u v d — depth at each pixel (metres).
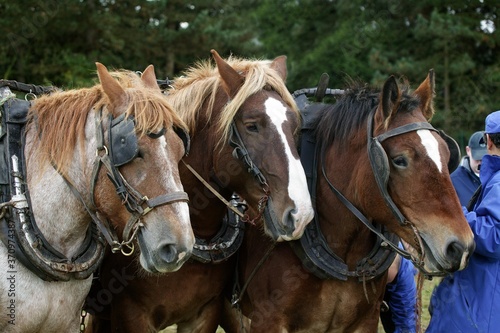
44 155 3.13
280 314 3.69
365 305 3.72
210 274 3.84
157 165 2.88
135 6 18.17
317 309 3.67
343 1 21.16
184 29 18.28
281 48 25.44
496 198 3.48
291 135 3.45
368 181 3.41
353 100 3.71
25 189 3.10
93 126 3.04
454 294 3.72
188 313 3.90
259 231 3.83
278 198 3.35
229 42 18.52
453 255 3.10
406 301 4.65
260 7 27.19
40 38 16.67
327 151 3.72
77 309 3.26
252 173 3.46
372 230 3.49
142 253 2.90
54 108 3.20
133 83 3.16
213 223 3.86
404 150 3.22
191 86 3.86
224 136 3.57
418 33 18.81
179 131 3.07
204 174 3.81
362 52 21.25
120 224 2.99
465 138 17.88
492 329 3.53
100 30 17.55
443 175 3.18
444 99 19.69
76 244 3.22
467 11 20.50
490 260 3.59
